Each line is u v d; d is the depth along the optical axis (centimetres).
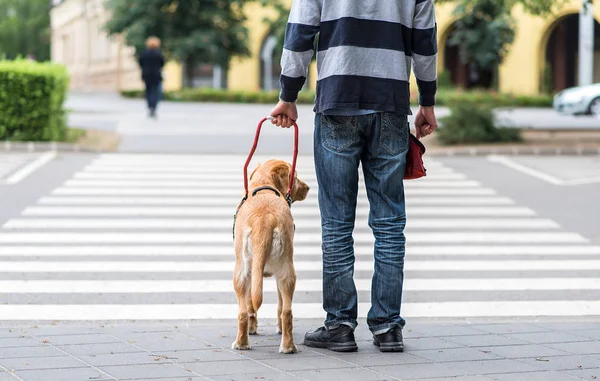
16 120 1941
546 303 782
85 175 1598
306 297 794
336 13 553
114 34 5119
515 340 609
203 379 503
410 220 1230
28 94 1936
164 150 1959
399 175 570
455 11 3050
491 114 2195
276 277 565
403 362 546
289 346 566
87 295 797
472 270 923
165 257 969
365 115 561
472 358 558
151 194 1413
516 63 4950
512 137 2194
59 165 1712
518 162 1912
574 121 3000
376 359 553
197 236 1091
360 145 570
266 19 4816
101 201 1338
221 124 2588
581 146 2116
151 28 4947
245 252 559
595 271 921
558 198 1430
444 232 1143
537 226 1191
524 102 4203
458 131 2173
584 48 4166
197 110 3419
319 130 573
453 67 5278
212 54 4947
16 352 562
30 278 862
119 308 752
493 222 1219
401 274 576
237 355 560
